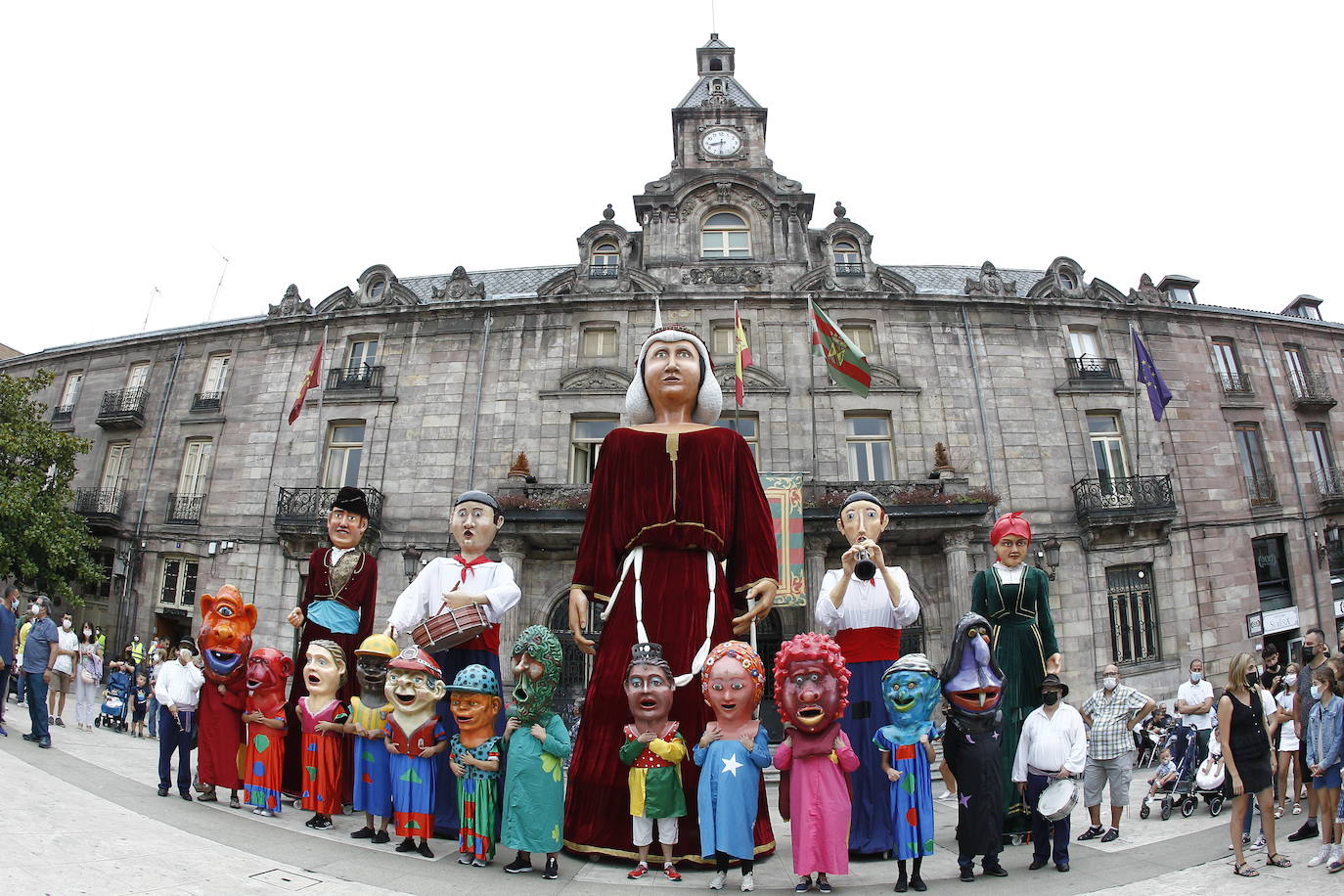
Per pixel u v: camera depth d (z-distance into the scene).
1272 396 22.39
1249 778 6.34
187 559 21.38
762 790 6.31
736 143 23.72
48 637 9.78
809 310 20.67
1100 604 19.12
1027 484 19.80
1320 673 6.75
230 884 4.89
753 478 7.10
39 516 19.62
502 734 6.45
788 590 16.61
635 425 7.61
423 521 19.80
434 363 21.02
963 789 6.06
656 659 5.88
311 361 21.45
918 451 19.88
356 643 8.04
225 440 21.78
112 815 6.31
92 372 24.67
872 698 6.81
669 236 22.16
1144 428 20.81
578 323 20.95
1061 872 6.26
